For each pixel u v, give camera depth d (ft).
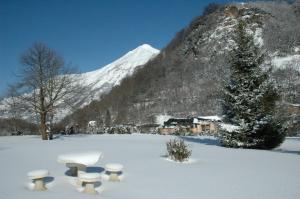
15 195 24.94
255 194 27.04
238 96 73.31
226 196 26.32
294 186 30.12
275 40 364.17
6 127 160.04
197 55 439.22
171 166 41.34
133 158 48.75
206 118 235.20
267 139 72.84
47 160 45.98
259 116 72.33
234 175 35.47
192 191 27.91
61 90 120.37
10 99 117.50
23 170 36.91
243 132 72.43
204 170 38.63
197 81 370.53
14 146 74.33
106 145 76.79
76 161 30.94
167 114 328.29
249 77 73.36
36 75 116.37
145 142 89.35
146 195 26.37
